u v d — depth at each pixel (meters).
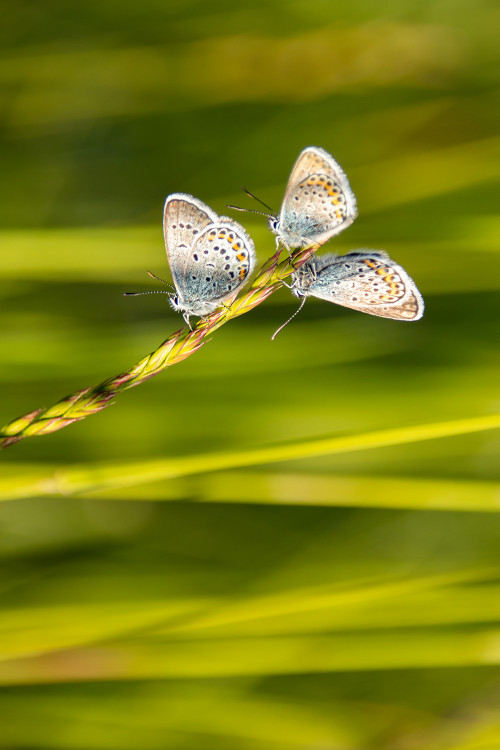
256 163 0.66
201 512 0.60
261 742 0.58
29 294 0.60
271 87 0.66
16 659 0.56
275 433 0.58
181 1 0.66
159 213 0.64
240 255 0.55
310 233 0.54
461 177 0.62
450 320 0.60
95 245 0.59
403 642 0.56
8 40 0.65
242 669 0.56
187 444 0.59
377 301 0.55
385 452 0.59
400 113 0.64
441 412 0.58
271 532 0.60
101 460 0.59
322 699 0.58
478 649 0.56
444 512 0.60
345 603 0.56
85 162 0.68
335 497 0.56
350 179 0.62
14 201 0.63
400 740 0.58
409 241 0.61
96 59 0.65
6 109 0.65
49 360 0.59
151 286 0.60
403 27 0.64
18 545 0.59
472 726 0.57
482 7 0.65
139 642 0.56
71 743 0.57
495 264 0.59
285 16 0.65
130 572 0.59
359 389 0.58
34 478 0.55
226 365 0.59
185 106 0.67
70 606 0.57
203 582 0.59
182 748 0.57
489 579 0.57
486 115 0.63
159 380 0.59
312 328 0.59
